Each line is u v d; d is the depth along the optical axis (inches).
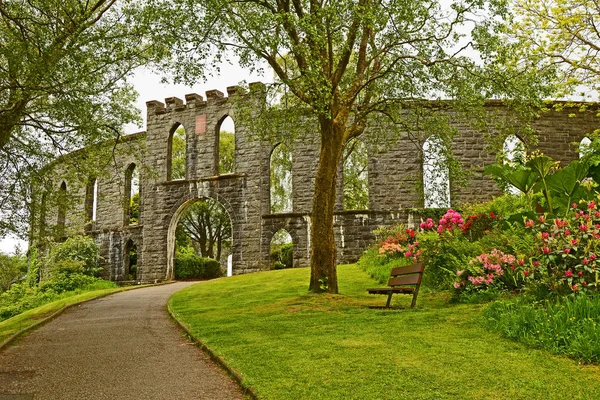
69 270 1111.6
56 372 270.4
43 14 496.7
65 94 491.2
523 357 229.5
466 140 1025.5
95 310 571.2
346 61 533.6
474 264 400.8
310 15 476.7
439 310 362.9
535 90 558.3
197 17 495.5
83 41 489.7
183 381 240.1
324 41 501.7
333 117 535.8
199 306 525.0
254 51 501.4
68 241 1168.8
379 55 595.5
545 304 304.8
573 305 261.6
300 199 1065.5
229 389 223.9
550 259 314.7
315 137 1063.0
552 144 1040.2
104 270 1242.0
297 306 452.8
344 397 190.2
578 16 795.4
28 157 587.8
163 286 930.7
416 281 394.6
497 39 517.3
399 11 487.2
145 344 342.6
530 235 395.2
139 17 508.7
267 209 1087.0
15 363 299.6
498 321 287.1
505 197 694.5
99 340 367.2
